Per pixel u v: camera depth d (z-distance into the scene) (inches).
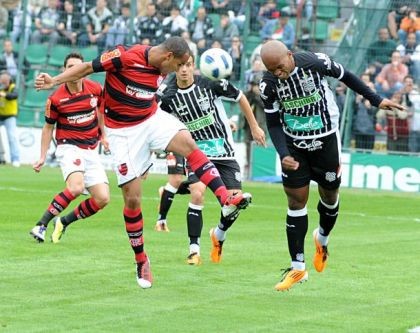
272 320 895.7
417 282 1125.1
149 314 908.6
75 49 2918.3
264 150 2642.7
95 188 1354.6
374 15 2657.5
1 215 1675.7
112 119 1012.5
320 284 1096.8
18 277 1088.8
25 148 2849.4
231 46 2731.3
